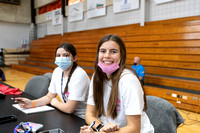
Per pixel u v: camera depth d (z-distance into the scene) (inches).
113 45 40.7
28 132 37.9
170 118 46.6
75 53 63.5
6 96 70.7
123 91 39.5
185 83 155.1
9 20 445.1
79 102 61.6
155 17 222.1
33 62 390.0
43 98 62.9
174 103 148.6
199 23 176.1
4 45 450.6
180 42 177.6
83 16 332.2
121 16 263.0
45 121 46.5
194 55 168.7
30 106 57.4
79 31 333.4
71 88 59.4
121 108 41.3
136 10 242.5
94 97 44.8
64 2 374.0
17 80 272.5
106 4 280.4
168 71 180.9
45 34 445.7
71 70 62.0
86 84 60.9
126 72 41.0
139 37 212.5
